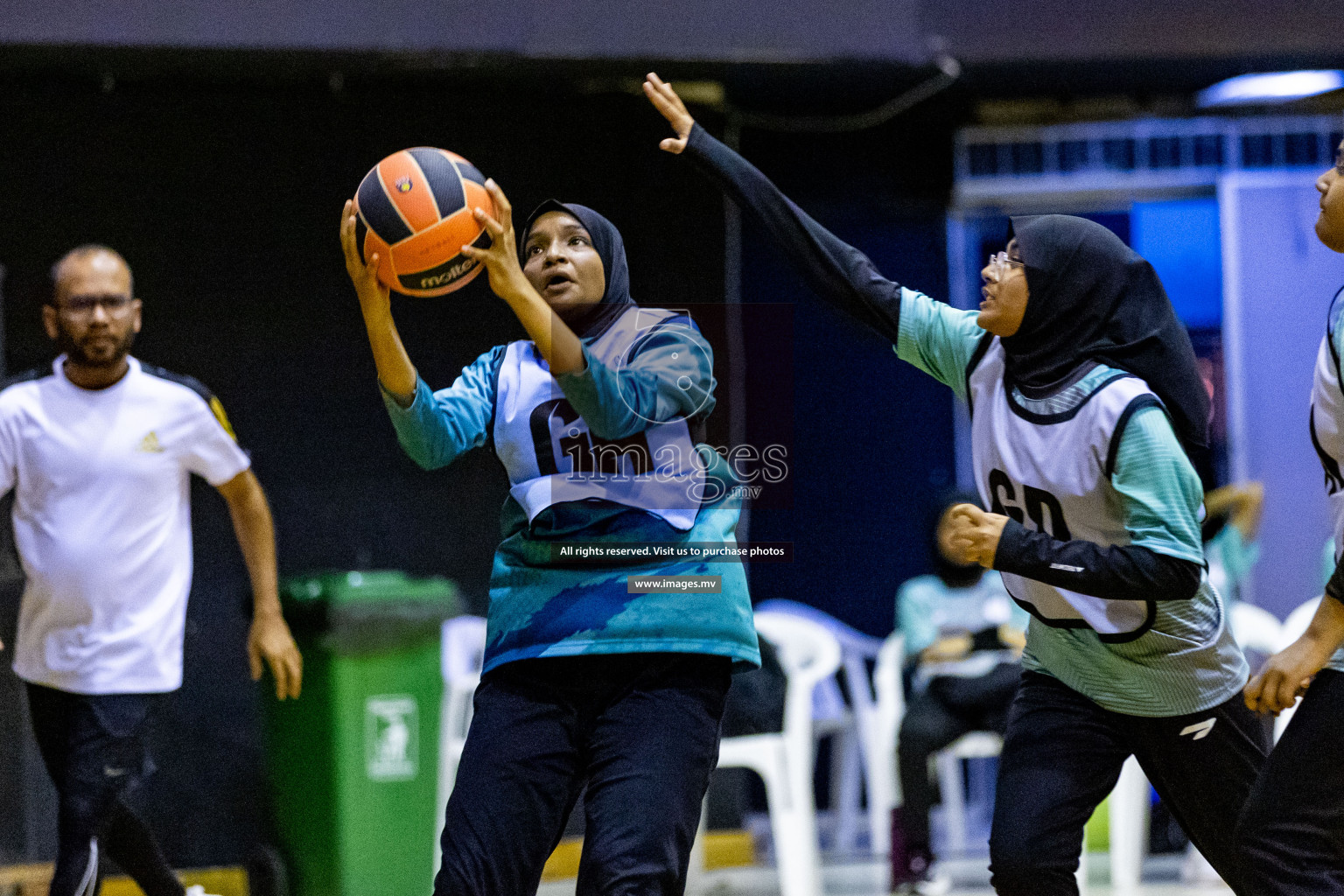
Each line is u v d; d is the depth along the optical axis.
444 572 21.72
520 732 9.25
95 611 13.62
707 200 22.31
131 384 14.02
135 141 21.03
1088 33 21.50
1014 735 10.75
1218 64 22.30
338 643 16.89
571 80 21.77
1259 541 23.81
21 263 20.61
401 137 21.67
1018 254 10.05
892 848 18.80
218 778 20.61
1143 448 9.62
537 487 9.41
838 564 25.06
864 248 24.80
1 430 13.70
